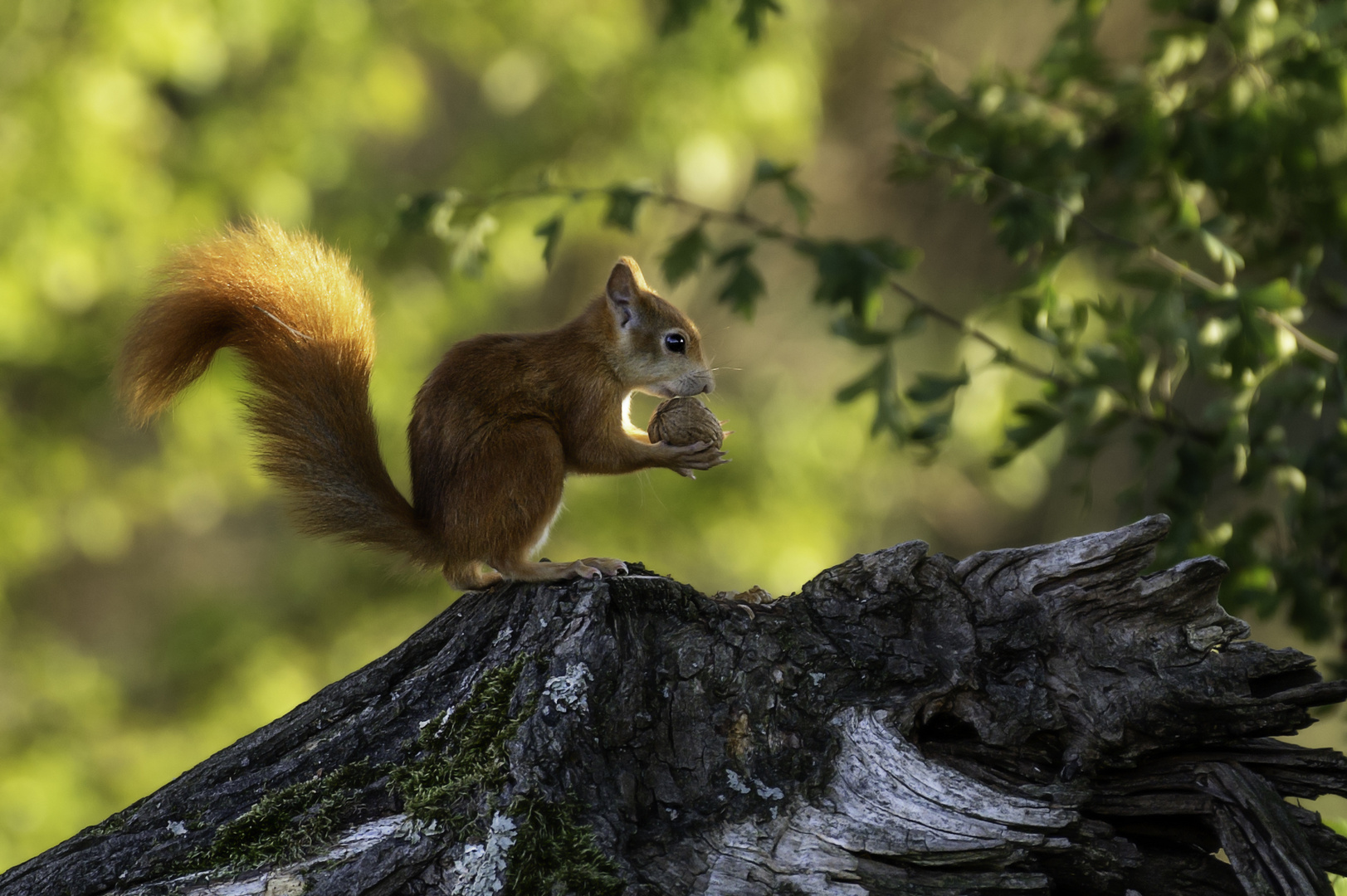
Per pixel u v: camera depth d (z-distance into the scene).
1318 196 9.77
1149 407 9.45
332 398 7.45
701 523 22.09
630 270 8.16
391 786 5.89
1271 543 9.81
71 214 19.03
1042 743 6.27
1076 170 10.33
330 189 23.30
